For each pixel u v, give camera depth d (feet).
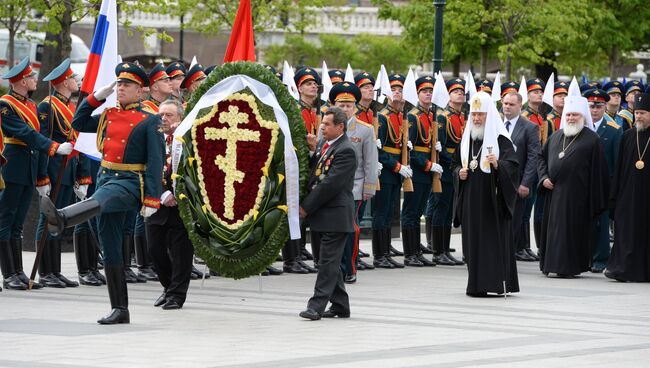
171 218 62.69
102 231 57.52
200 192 61.31
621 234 82.84
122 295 57.67
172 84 79.51
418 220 88.48
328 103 82.84
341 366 47.67
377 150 81.41
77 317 59.36
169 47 228.02
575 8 159.33
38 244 66.39
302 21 164.96
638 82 102.53
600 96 89.71
